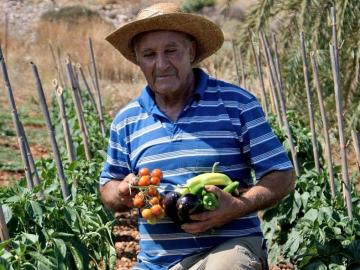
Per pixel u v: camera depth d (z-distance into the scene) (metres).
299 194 5.68
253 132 3.71
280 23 7.97
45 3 26.17
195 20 3.68
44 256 4.22
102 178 3.99
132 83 16.78
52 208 4.59
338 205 5.40
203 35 3.80
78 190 6.08
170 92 3.70
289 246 5.04
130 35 3.78
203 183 3.53
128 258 6.38
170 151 3.72
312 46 7.61
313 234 4.89
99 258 5.05
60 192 5.84
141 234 3.86
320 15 7.54
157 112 3.76
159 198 3.60
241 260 3.57
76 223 4.68
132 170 3.90
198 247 3.70
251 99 3.78
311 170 6.20
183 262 3.71
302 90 7.96
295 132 6.98
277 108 6.96
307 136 6.99
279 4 7.88
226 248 3.63
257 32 7.94
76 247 4.60
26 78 16.91
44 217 4.57
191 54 3.86
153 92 3.85
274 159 3.71
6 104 14.36
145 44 3.70
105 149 8.16
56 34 20.95
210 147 3.69
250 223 3.75
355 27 7.46
